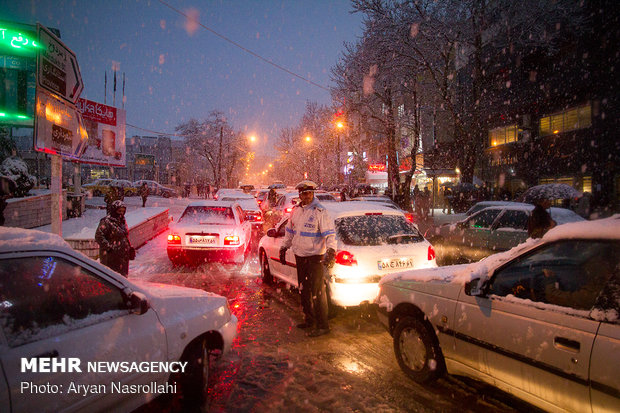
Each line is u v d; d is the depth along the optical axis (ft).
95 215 56.70
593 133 59.11
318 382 11.42
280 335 15.28
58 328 6.93
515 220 23.30
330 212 18.01
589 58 59.41
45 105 16.84
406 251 16.29
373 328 16.06
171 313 9.26
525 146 72.54
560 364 7.54
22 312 6.63
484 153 85.15
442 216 71.00
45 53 16.69
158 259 31.04
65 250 7.48
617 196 55.88
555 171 66.03
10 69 34.58
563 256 8.50
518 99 73.15
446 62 65.00
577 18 59.47
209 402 10.28
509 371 8.67
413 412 9.82
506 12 64.90
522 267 9.36
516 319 8.55
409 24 64.08
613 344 6.75
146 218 39.63
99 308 7.79
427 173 82.28
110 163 76.74
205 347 10.27
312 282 15.37
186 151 193.77
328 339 14.85
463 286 10.04
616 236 7.44
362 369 12.29
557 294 8.30
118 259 17.93
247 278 25.02
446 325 10.31
